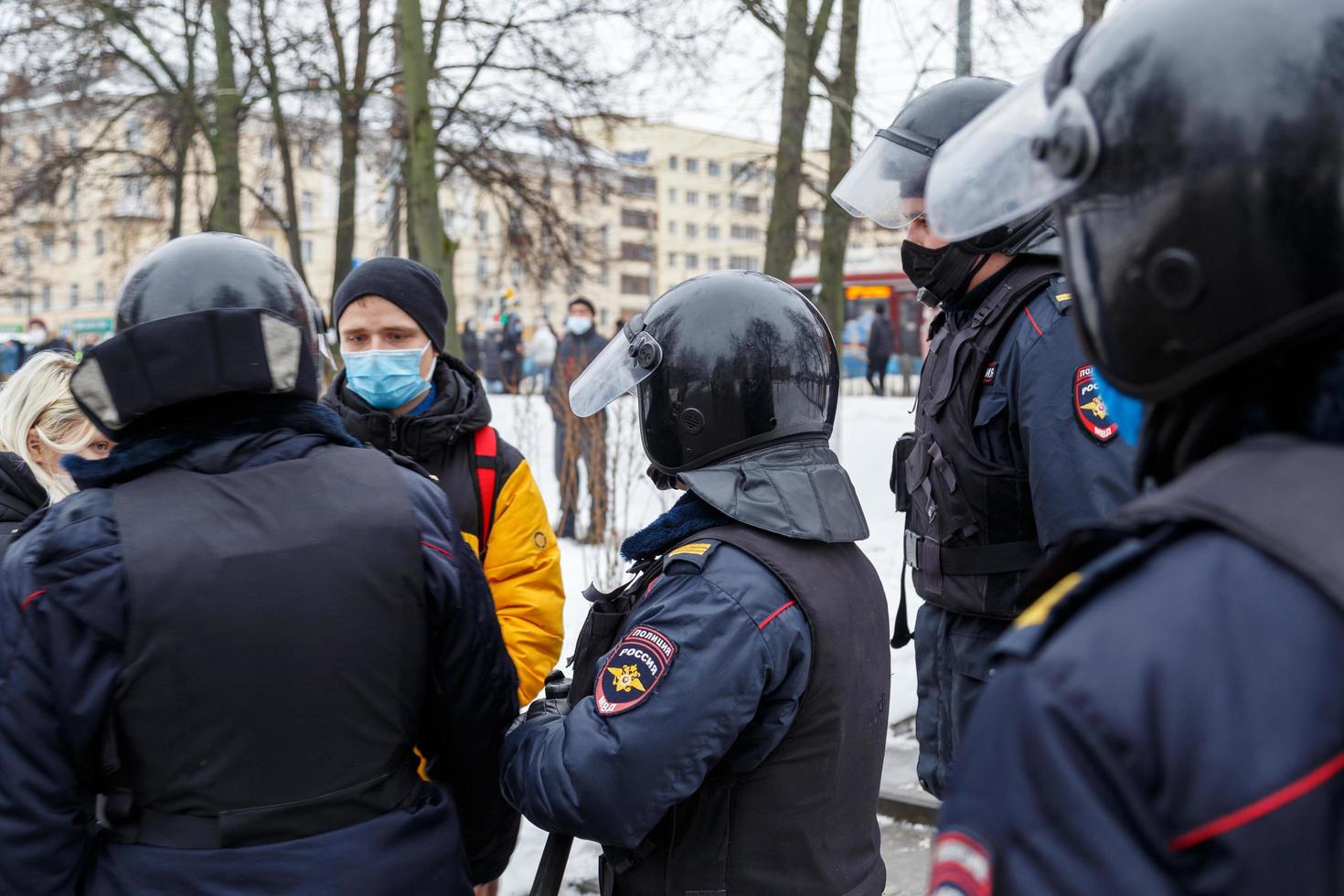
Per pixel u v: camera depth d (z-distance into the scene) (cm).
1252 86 72
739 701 140
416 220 745
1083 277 83
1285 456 71
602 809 142
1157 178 76
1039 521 196
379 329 250
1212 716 63
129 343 136
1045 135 84
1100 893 64
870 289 2300
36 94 1495
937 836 75
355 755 138
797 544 153
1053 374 194
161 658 128
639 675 143
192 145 1576
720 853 148
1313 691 62
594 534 533
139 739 130
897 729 397
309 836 135
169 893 130
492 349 2123
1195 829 63
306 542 135
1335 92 71
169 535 131
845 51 820
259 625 130
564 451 667
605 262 1786
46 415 227
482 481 249
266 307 144
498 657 160
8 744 129
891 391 2239
